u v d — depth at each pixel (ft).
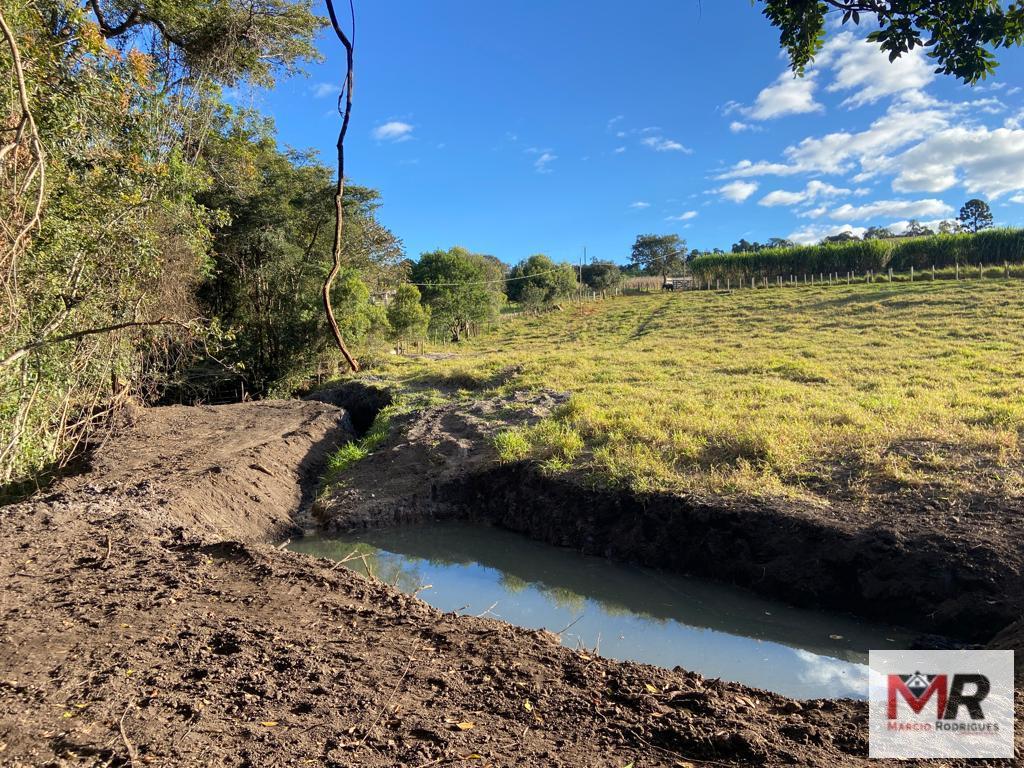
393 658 12.51
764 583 21.33
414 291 90.27
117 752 8.98
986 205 185.47
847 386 40.42
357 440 44.45
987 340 56.85
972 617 17.37
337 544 28.91
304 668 11.84
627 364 55.52
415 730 9.84
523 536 28.53
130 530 20.44
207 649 12.55
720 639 19.24
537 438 33.71
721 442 28.99
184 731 9.59
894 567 19.24
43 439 32.12
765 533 22.09
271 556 18.51
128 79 31.55
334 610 14.93
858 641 18.33
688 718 10.46
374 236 81.41
